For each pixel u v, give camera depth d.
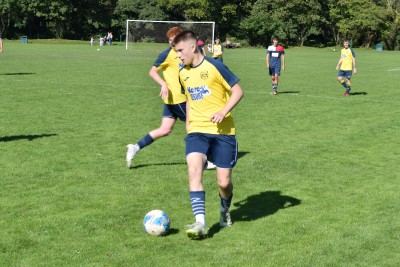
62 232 8.16
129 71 38.44
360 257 7.41
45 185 10.62
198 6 107.94
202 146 8.12
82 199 9.79
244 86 30.50
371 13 110.19
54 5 105.19
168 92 11.84
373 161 13.09
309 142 15.16
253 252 7.54
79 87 27.48
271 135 16.12
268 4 112.50
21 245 7.65
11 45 84.88
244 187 10.78
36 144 14.29
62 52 65.50
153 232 8.04
